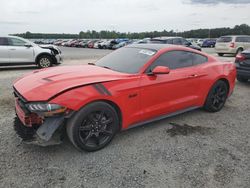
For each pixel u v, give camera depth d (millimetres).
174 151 3412
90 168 2959
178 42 15109
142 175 2854
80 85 3104
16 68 11219
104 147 3441
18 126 3297
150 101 3812
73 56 19875
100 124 3307
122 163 3084
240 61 7637
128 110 3555
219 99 5082
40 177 2756
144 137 3818
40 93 2980
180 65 4328
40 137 2938
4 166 2930
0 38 10250
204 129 4203
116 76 3521
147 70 3803
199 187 2674
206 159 3227
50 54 11375
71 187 2617
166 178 2809
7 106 5070
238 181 2793
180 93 4254
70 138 3143
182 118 4684
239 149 3527
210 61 4930
